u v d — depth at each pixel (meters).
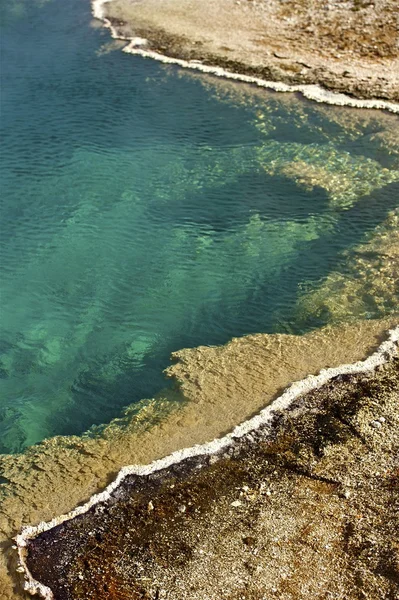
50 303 9.68
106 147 13.01
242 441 7.17
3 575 6.16
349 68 14.92
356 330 8.56
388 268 9.55
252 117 13.73
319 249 10.30
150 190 11.87
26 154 12.81
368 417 7.30
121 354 8.77
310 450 7.02
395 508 6.39
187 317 9.28
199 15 17.73
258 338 8.64
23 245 10.72
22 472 7.16
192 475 6.88
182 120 13.78
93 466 7.11
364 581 5.82
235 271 10.05
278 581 5.89
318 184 11.75
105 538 6.38
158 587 5.93
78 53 16.56
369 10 16.97
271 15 17.36
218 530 6.35
